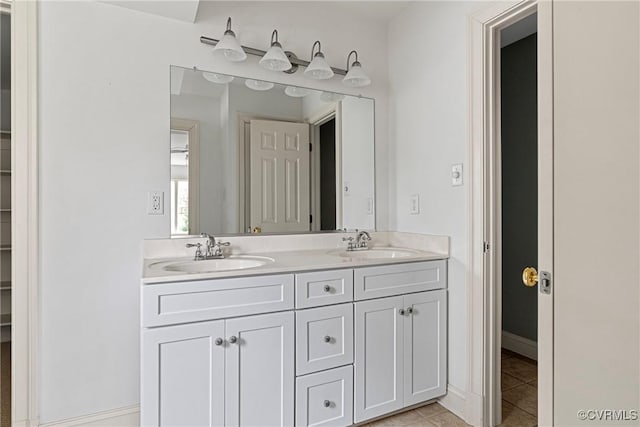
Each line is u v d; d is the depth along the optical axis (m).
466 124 1.94
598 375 0.75
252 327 1.53
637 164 0.69
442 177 2.10
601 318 0.75
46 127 1.64
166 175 1.90
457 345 1.99
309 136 2.29
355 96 2.44
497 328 1.93
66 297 1.67
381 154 2.52
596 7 0.76
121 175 1.79
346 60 2.41
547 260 0.86
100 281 1.74
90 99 1.73
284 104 2.21
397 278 1.89
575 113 0.80
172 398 1.39
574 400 0.80
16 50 1.59
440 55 2.12
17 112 1.59
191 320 1.42
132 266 1.81
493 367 1.89
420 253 2.12
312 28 2.30
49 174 1.65
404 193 2.40
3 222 3.25
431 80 2.18
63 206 1.67
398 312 1.89
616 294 0.72
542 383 0.87
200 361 1.44
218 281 1.47
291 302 1.61
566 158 0.82
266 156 2.16
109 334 1.76
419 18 2.28
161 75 1.89
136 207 1.83
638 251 0.69
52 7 1.66
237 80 2.08
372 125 2.49
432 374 2.00
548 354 0.85
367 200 2.47
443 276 2.04
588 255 0.77
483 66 1.85
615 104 0.73
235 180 2.08
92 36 1.74
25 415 1.59
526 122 2.78
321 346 1.68
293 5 2.25
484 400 1.85
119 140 1.79
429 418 1.95
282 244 2.21
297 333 1.62
